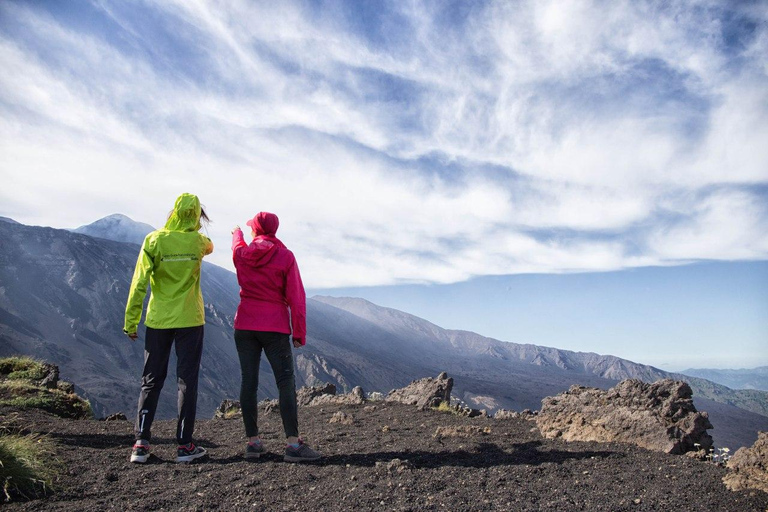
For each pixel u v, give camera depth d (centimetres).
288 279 482
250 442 490
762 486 393
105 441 569
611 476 439
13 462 369
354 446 576
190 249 482
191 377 479
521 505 353
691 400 627
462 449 545
